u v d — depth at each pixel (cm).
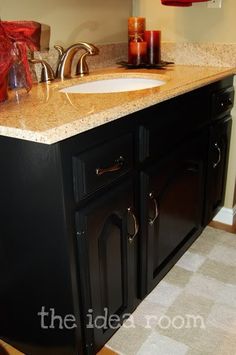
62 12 147
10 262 107
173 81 136
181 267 163
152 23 188
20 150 87
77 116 88
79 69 151
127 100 104
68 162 84
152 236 128
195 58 181
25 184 91
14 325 119
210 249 176
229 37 169
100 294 107
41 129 79
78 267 96
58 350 110
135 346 124
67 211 88
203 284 153
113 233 106
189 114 135
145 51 172
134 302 129
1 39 98
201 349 122
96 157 92
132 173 110
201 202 167
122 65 177
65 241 91
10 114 92
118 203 105
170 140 126
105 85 156
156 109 113
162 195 129
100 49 172
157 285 150
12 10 126
